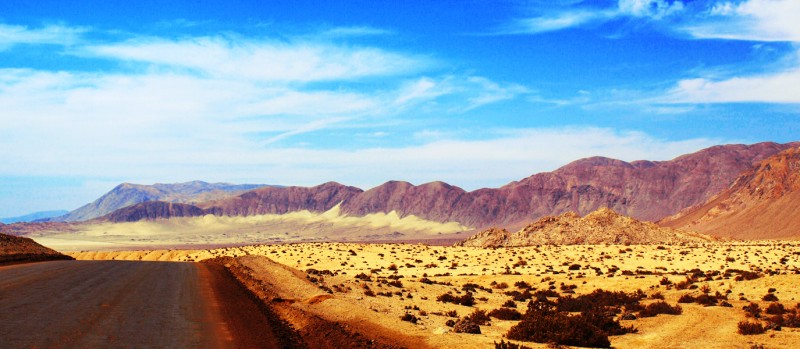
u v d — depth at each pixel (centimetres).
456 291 4206
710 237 13550
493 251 9350
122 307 2302
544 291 4375
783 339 2278
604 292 4181
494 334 2239
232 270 4762
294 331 2042
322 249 9675
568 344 2097
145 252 10750
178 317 2108
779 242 13800
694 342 2227
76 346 1559
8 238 6544
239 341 1745
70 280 3353
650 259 7825
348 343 1856
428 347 1902
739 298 3681
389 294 3572
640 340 2264
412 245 11038
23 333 1691
